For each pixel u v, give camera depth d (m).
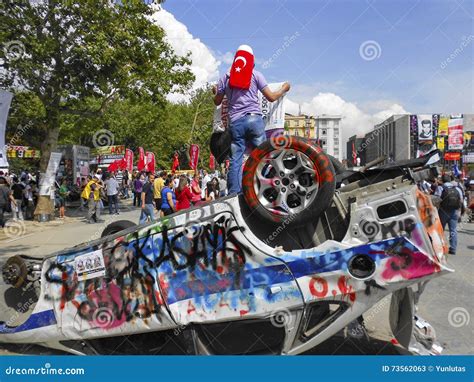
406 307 3.75
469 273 7.75
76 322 3.83
